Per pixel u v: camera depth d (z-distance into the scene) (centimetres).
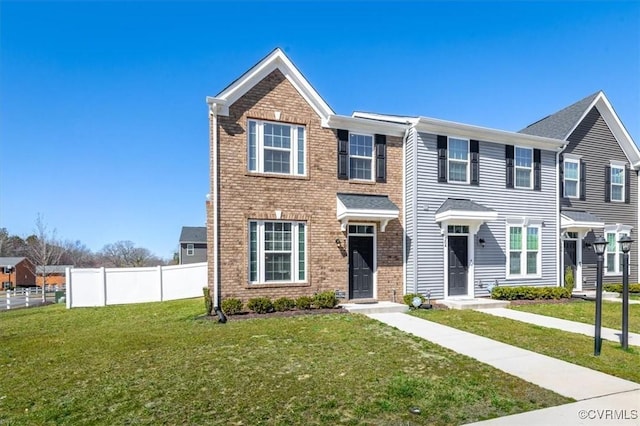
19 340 873
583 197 1653
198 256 4244
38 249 3897
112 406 463
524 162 1514
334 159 1270
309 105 1244
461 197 1385
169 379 554
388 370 585
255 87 1177
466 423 409
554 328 918
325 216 1246
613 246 1728
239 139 1151
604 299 1445
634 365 622
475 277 1386
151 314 1210
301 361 634
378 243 1308
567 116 1727
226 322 993
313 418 422
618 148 1766
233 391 504
